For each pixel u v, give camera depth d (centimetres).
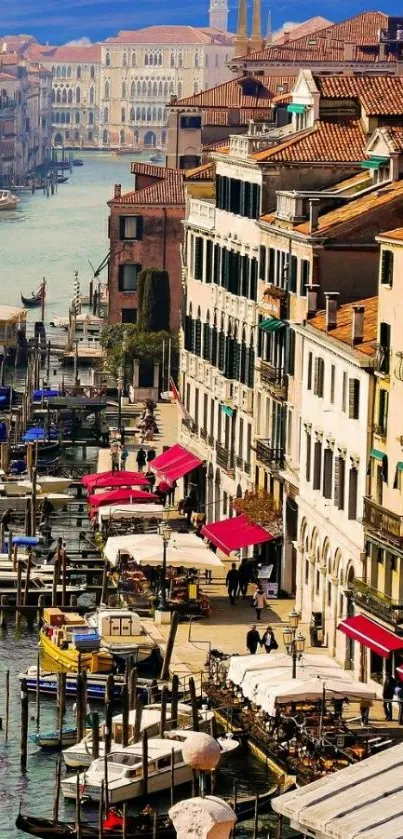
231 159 16100
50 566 15488
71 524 17925
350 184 14438
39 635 13375
